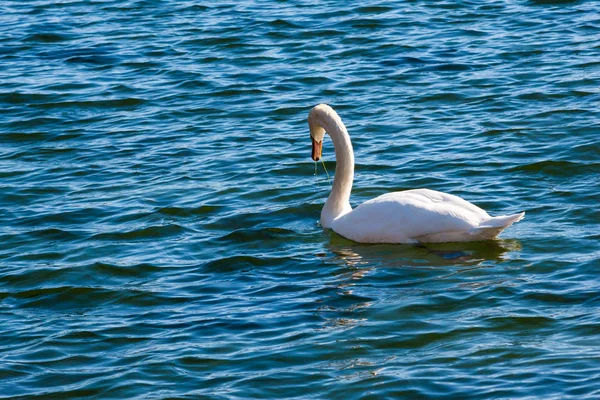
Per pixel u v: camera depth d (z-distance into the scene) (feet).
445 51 83.46
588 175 56.24
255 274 45.50
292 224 52.01
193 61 84.48
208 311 41.70
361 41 87.66
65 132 69.10
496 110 68.64
